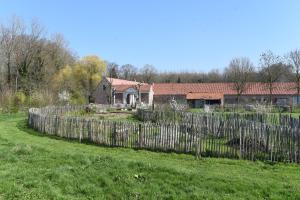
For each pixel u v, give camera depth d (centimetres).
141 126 1992
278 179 1298
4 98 5147
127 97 8738
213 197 1066
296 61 7706
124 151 1944
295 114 4931
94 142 2197
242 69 8856
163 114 3475
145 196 1079
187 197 1076
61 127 2464
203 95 8800
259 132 1658
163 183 1171
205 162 1636
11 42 7625
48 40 8800
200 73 12812
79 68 8962
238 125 1741
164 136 1914
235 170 1459
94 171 1263
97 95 8925
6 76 7519
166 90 9338
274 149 1623
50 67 8369
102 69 9131
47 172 1241
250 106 5909
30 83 7500
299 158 1576
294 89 8194
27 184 1108
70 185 1148
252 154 1666
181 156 1781
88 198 1066
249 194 1096
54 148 1914
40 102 5516
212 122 1858
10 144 1889
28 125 3172
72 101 6500
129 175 1226
